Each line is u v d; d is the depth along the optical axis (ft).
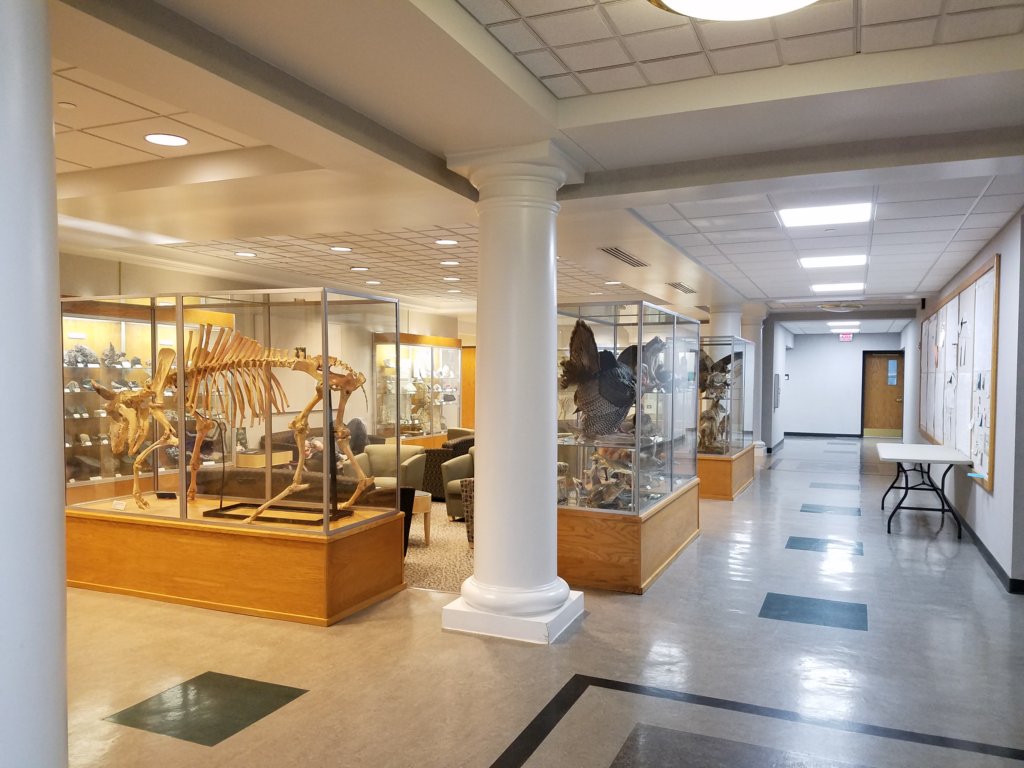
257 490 16.98
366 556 16.51
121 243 23.89
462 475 27.71
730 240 23.17
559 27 10.43
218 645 14.14
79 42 8.79
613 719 11.14
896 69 11.16
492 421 14.92
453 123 13.11
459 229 23.22
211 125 14.03
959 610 16.69
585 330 18.61
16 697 6.07
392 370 18.07
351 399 16.87
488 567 15.03
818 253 25.41
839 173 14.33
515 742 10.41
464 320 54.75
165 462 18.67
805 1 7.68
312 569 15.30
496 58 10.88
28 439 6.16
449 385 44.32
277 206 18.34
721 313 40.60
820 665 13.37
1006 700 11.94
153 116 13.57
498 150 14.42
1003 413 19.31
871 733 10.77
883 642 14.60
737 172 15.05
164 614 15.93
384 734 10.63
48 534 6.33
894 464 47.06
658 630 15.20
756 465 46.09
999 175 15.44
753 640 14.65
